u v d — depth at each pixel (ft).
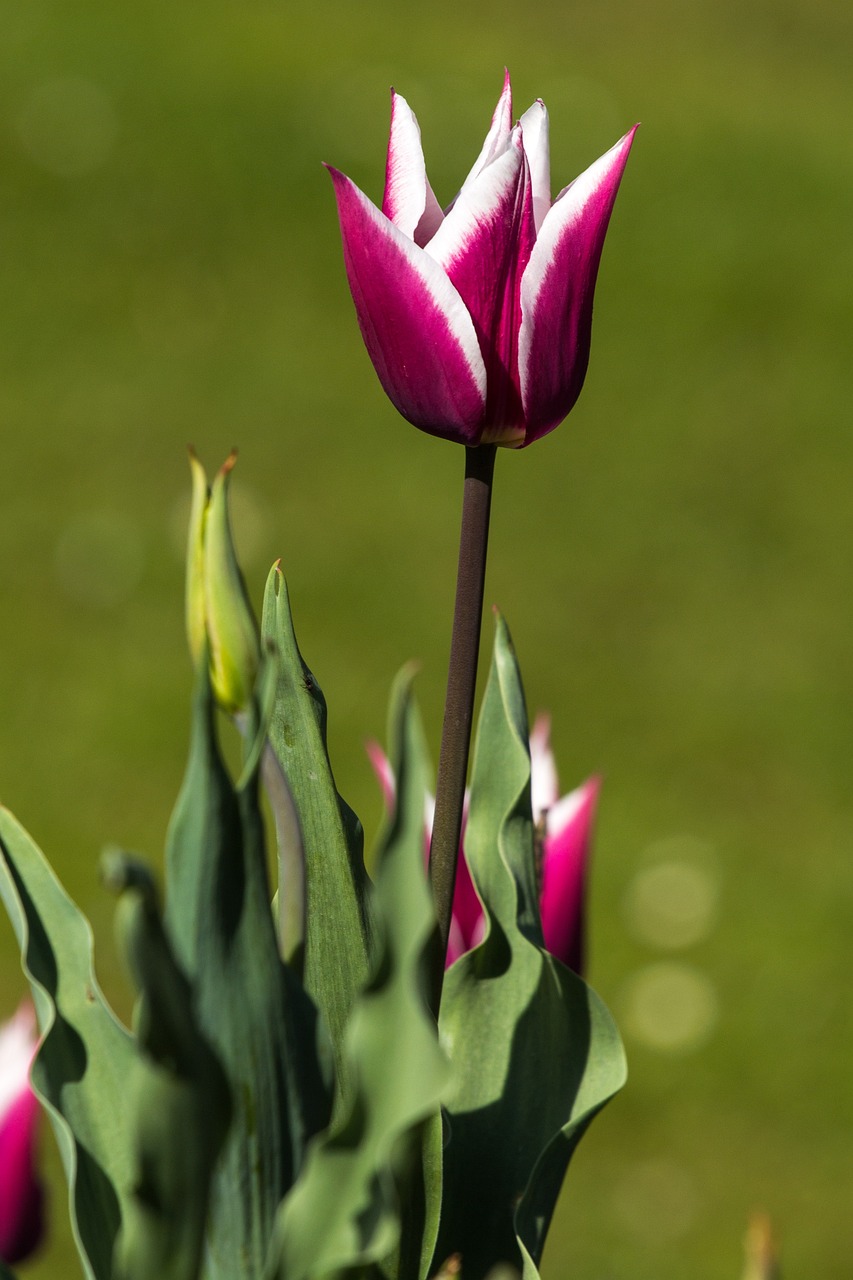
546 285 3.71
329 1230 2.80
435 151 44.21
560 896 5.30
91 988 3.82
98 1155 3.67
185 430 33.76
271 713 4.19
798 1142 18.52
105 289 39.22
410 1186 3.89
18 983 20.02
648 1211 17.51
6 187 42.16
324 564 29.22
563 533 31.12
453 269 3.73
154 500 31.30
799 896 22.17
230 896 3.24
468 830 4.50
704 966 20.86
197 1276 2.78
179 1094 2.68
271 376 36.24
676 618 28.63
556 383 3.79
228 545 4.12
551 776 5.90
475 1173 4.29
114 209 41.75
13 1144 6.53
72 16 49.90
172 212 41.81
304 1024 3.43
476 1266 4.25
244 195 42.57
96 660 26.61
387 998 2.71
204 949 3.22
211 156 43.52
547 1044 4.33
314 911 4.19
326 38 51.65
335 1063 4.17
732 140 47.37
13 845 3.90
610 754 25.18
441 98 48.08
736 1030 19.88
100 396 35.04
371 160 43.91
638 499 32.37
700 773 24.81
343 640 27.17
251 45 49.62
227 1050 3.28
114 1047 3.77
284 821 3.77
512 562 29.99
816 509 32.27
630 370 37.09
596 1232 17.16
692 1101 19.03
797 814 23.93
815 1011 20.11
